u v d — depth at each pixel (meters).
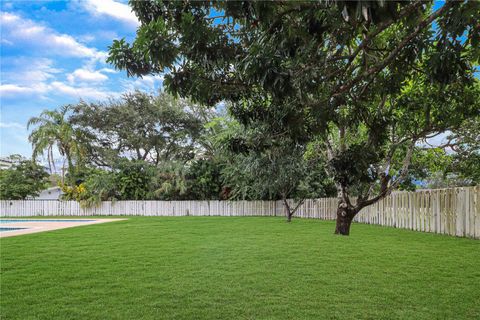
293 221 14.35
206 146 24.91
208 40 3.09
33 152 22.73
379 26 2.62
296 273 4.66
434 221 9.07
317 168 15.09
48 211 23.14
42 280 4.48
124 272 4.86
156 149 27.84
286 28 2.56
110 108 26.19
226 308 3.37
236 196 21.11
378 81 4.04
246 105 4.42
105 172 23.72
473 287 3.96
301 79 2.86
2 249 7.02
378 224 12.15
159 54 2.83
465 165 10.70
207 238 8.38
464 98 6.30
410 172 12.25
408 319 3.05
